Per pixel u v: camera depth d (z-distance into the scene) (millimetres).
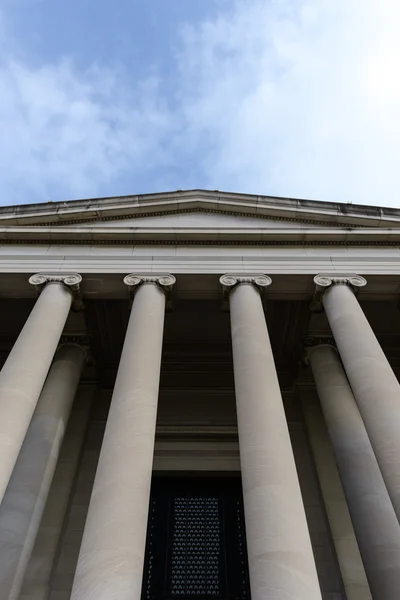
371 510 20266
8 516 20203
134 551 13695
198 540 24828
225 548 24484
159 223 28188
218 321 31594
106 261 25672
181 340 32875
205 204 28797
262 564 13328
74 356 27438
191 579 23219
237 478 27656
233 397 31578
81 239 26766
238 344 21047
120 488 15078
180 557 24047
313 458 27328
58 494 24875
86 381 30594
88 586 12797
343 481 22172
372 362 19859
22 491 21062
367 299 26188
